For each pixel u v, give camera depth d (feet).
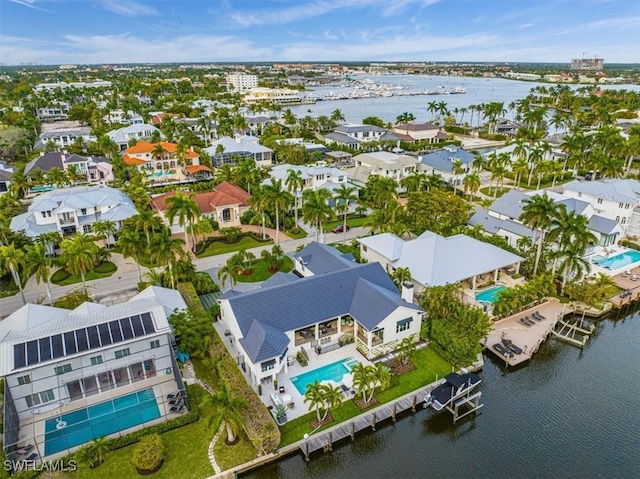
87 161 371.35
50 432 126.93
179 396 138.51
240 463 118.32
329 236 267.18
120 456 119.75
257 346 140.15
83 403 138.10
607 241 247.91
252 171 317.63
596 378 157.79
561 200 261.65
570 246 190.60
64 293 202.90
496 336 173.27
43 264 179.63
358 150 481.87
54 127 623.77
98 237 237.04
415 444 130.72
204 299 196.03
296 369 152.76
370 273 177.78
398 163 370.94
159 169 404.16
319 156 443.32
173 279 196.03
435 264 193.98
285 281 174.81
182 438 125.49
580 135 408.26
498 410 142.92
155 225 220.64
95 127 557.33
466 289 202.08
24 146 440.45
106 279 215.92
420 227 247.70
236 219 287.28
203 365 154.40
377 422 133.90
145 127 501.56
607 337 182.60
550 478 118.83
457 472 121.39
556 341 178.19
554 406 144.56
